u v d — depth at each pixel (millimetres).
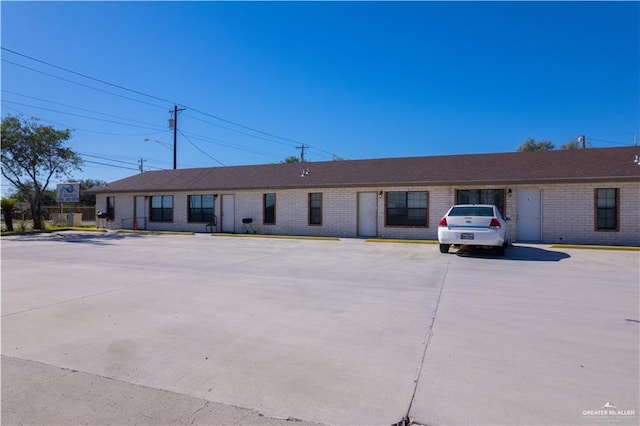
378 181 18203
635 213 14844
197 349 4410
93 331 5023
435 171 18484
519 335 4777
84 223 35438
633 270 9531
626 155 16812
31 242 17641
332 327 5145
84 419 3055
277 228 20875
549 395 3314
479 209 12703
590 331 4910
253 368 3918
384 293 7090
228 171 25141
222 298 6730
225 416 3086
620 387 3443
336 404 3234
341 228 19391
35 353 4336
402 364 3971
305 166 23250
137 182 26156
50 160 25203
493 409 3113
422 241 16484
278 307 6137
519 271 9398
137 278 8594
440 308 6031
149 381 3672
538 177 15742
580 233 15570
